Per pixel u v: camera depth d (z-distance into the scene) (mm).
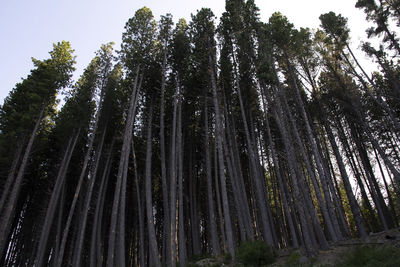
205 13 21969
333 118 23781
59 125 22969
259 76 17344
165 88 22547
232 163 21156
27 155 18328
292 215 24562
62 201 22906
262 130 26641
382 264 8758
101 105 22781
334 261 10789
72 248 23266
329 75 21297
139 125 24219
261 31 19656
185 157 26781
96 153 23219
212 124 25328
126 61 21016
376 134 23125
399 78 19844
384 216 21297
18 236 26391
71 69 22906
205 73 20672
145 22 22375
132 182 27438
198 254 21781
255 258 13453
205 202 30281
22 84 21219
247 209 19094
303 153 17594
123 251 16438
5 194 17812
